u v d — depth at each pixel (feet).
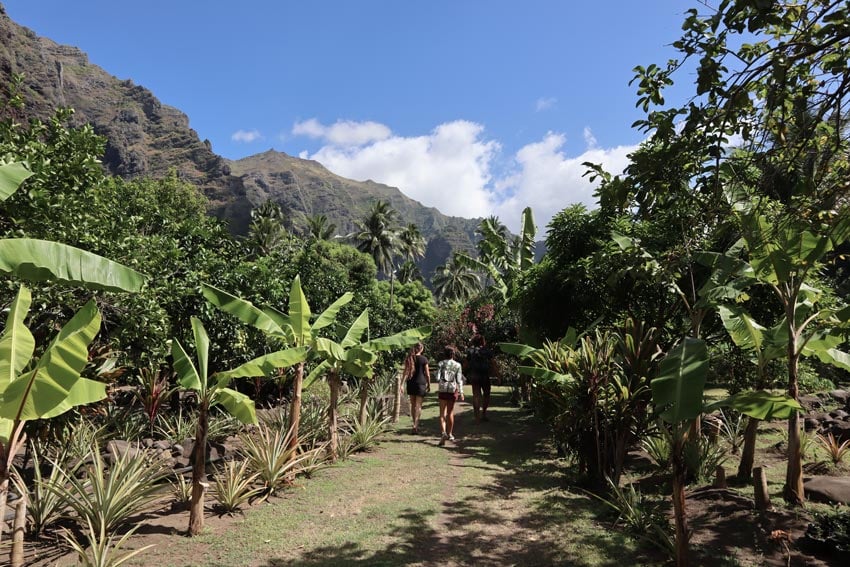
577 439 20.03
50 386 8.93
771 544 12.82
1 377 9.20
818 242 14.48
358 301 49.88
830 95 10.23
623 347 19.49
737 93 10.70
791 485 15.76
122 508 13.73
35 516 13.24
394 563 12.52
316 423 24.79
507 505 17.11
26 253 8.89
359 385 39.34
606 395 18.66
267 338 30.14
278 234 143.54
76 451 18.04
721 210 14.49
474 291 215.31
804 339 17.46
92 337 9.23
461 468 21.94
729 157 11.88
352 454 24.21
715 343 26.53
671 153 11.78
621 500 15.81
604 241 28.14
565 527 15.03
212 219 32.35
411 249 205.57
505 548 13.62
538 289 31.81
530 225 49.08
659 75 12.27
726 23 10.18
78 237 16.33
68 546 12.49
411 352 30.96
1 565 11.01
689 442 19.11
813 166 12.02
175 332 26.43
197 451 14.15
